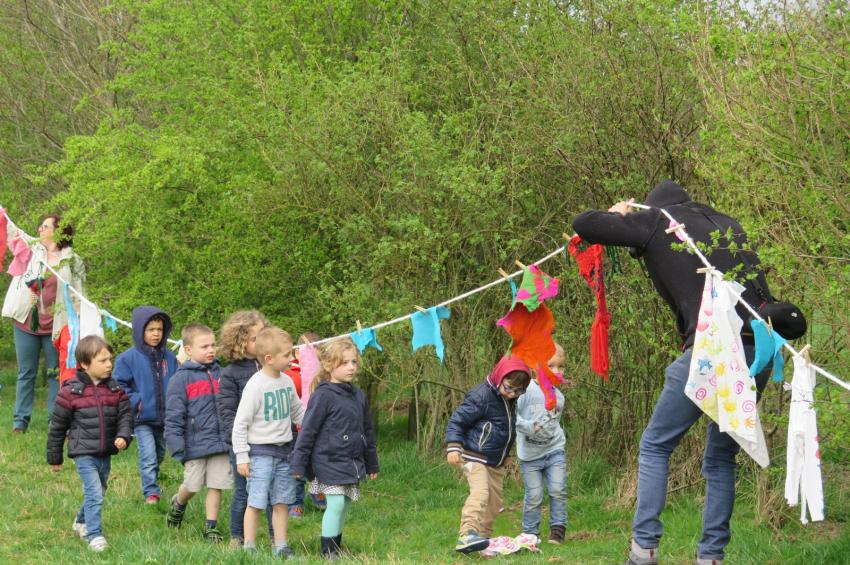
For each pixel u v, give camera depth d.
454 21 9.45
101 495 6.51
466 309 8.96
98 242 9.88
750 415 4.59
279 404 6.43
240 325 6.86
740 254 4.93
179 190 10.30
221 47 11.20
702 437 7.40
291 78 9.85
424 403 10.72
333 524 6.31
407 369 9.21
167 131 10.95
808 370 4.57
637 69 7.60
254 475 6.34
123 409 6.63
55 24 15.30
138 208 9.93
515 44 8.62
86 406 6.52
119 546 6.34
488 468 6.68
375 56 9.33
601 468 8.41
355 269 8.91
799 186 5.36
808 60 5.23
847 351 5.72
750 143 5.34
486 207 8.34
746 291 4.88
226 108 10.37
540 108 8.06
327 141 8.92
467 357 9.08
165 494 7.97
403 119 8.72
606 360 5.72
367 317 8.82
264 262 10.20
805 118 5.31
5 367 16.95
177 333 10.27
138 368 7.66
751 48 5.43
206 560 5.84
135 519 7.21
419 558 6.52
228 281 9.93
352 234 8.98
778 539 6.32
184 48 11.18
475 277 8.95
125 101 13.95
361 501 8.28
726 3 5.93
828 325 5.97
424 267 8.78
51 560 6.07
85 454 6.47
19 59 15.09
